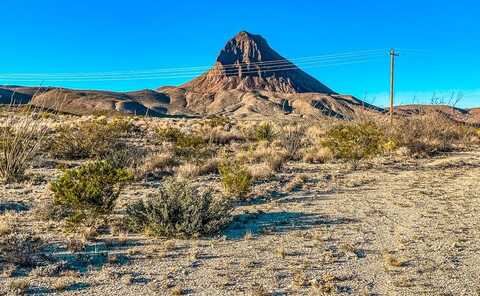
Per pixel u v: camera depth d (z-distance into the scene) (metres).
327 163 23.08
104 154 23.00
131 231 10.45
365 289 7.25
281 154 24.45
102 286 7.23
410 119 30.80
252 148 25.56
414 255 8.91
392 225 11.20
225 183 14.78
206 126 38.53
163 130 30.67
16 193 14.24
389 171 20.81
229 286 7.31
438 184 17.16
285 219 11.77
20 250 8.44
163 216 10.20
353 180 18.12
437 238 10.05
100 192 10.92
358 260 8.63
